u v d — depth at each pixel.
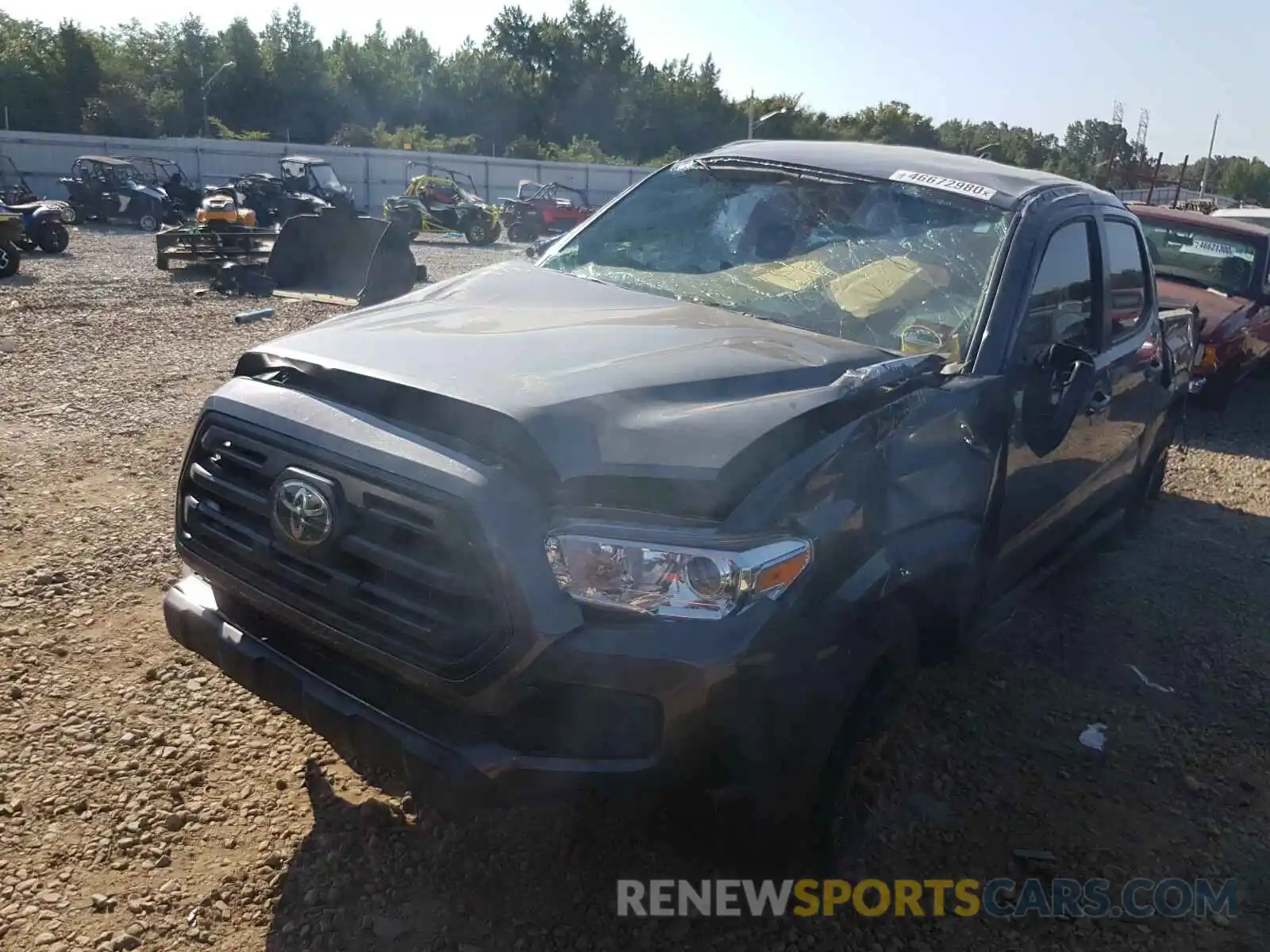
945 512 3.07
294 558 2.62
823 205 3.96
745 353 3.04
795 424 2.58
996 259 3.62
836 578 2.58
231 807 3.17
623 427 2.49
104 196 27.86
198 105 71.69
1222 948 2.98
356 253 14.04
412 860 3.01
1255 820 3.59
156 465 6.23
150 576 4.62
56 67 63.00
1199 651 4.84
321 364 2.71
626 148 83.12
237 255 17.02
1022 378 3.49
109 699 3.65
